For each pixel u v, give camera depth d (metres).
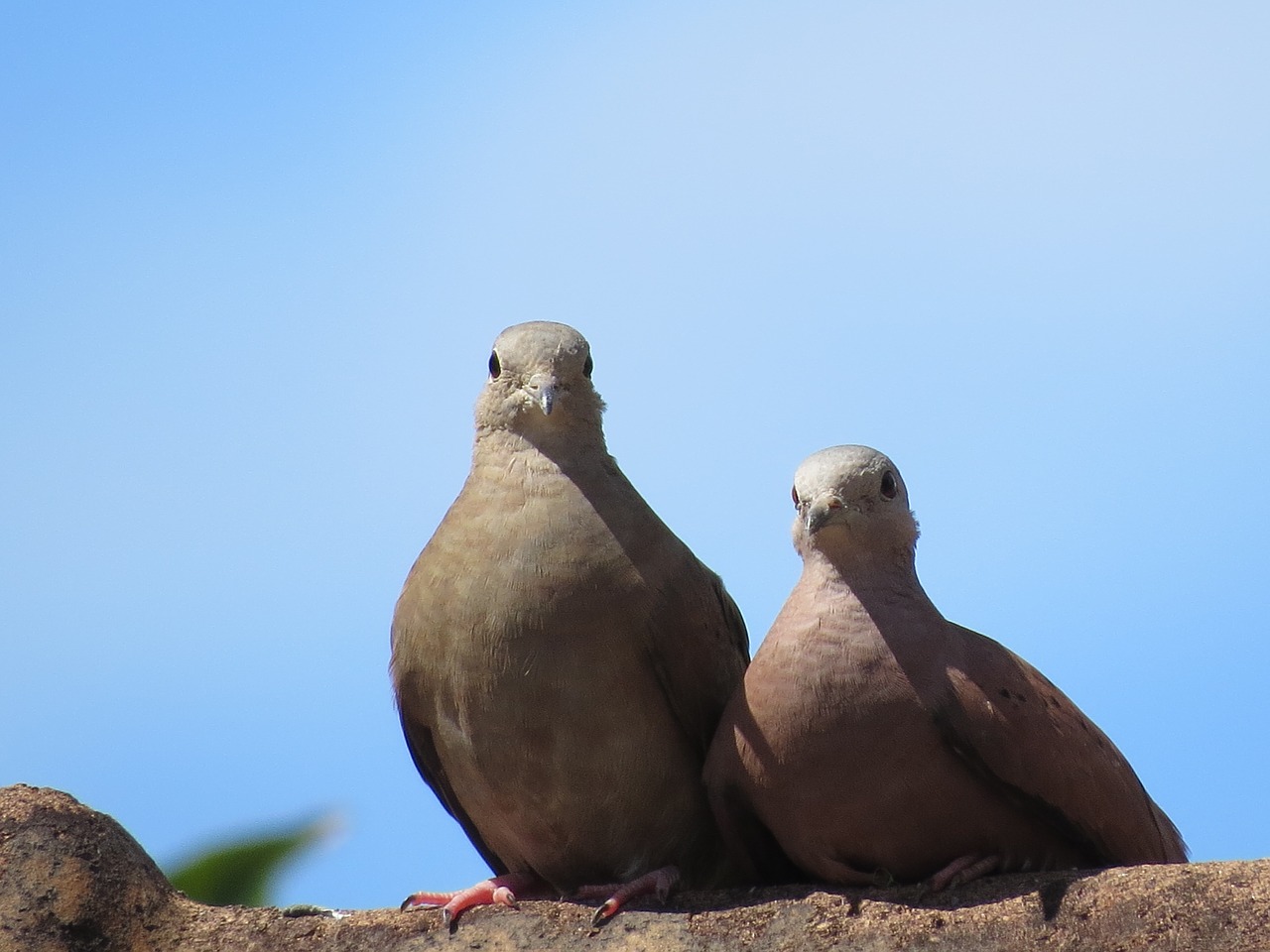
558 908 11.14
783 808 11.73
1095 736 12.17
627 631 12.31
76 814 11.14
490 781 12.53
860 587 11.95
